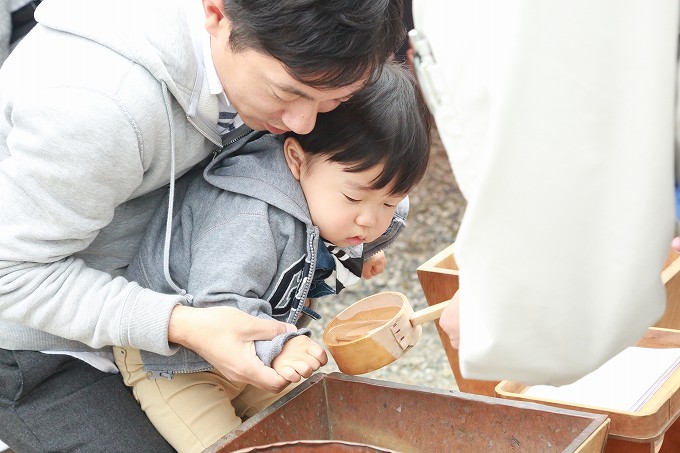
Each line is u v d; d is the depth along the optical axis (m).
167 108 1.30
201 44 1.32
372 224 1.46
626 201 0.82
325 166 1.42
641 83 0.80
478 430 1.24
